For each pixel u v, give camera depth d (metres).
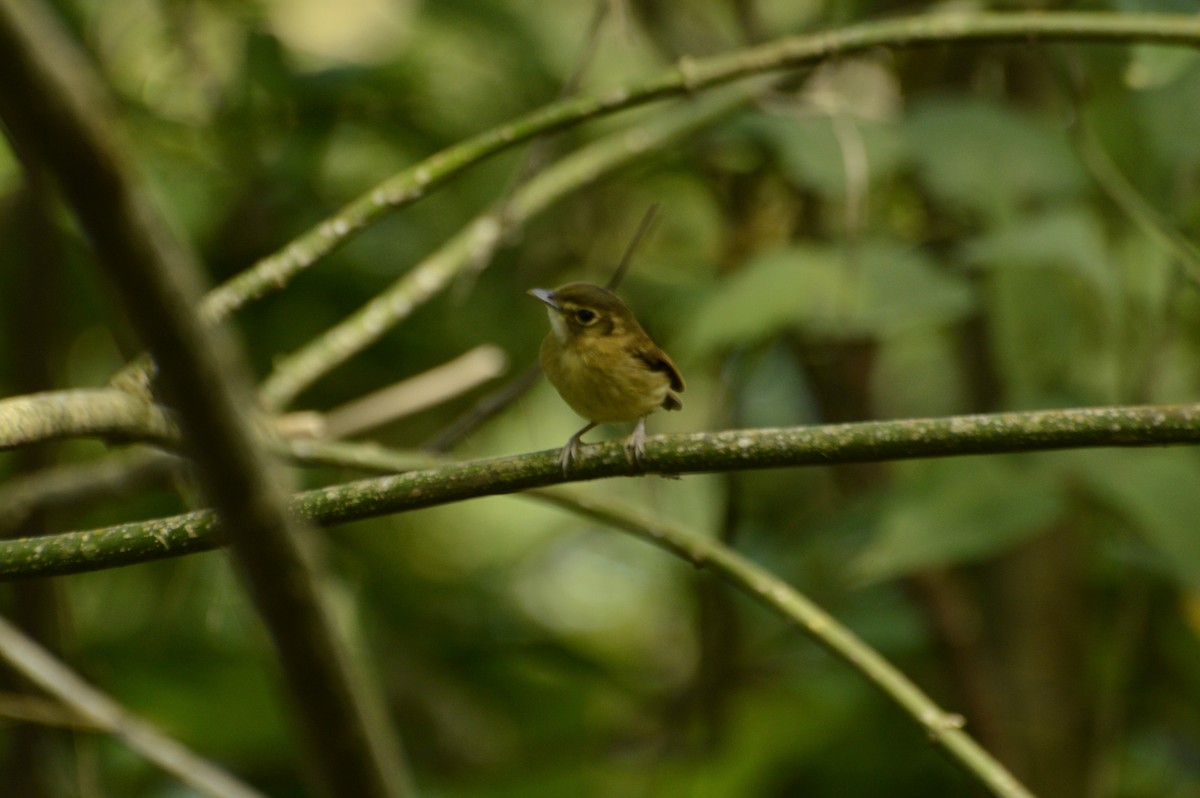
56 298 9.73
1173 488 7.89
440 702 11.40
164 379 2.73
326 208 11.07
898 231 11.94
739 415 10.90
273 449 6.80
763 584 6.48
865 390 10.83
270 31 10.93
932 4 11.33
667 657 13.80
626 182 11.94
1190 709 10.86
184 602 11.06
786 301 8.48
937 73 11.37
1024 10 9.52
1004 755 9.84
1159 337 8.98
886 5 11.54
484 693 11.61
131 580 11.60
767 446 4.93
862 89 12.05
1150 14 8.12
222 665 10.65
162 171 10.32
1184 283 8.80
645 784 11.25
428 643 11.66
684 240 12.82
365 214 6.90
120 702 10.19
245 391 3.13
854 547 10.24
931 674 11.32
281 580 3.06
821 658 10.99
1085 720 10.23
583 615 14.52
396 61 11.40
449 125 11.84
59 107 2.29
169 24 10.78
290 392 7.64
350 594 10.52
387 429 12.25
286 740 10.26
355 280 11.41
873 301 8.53
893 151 9.34
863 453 4.87
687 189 12.70
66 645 9.70
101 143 2.36
